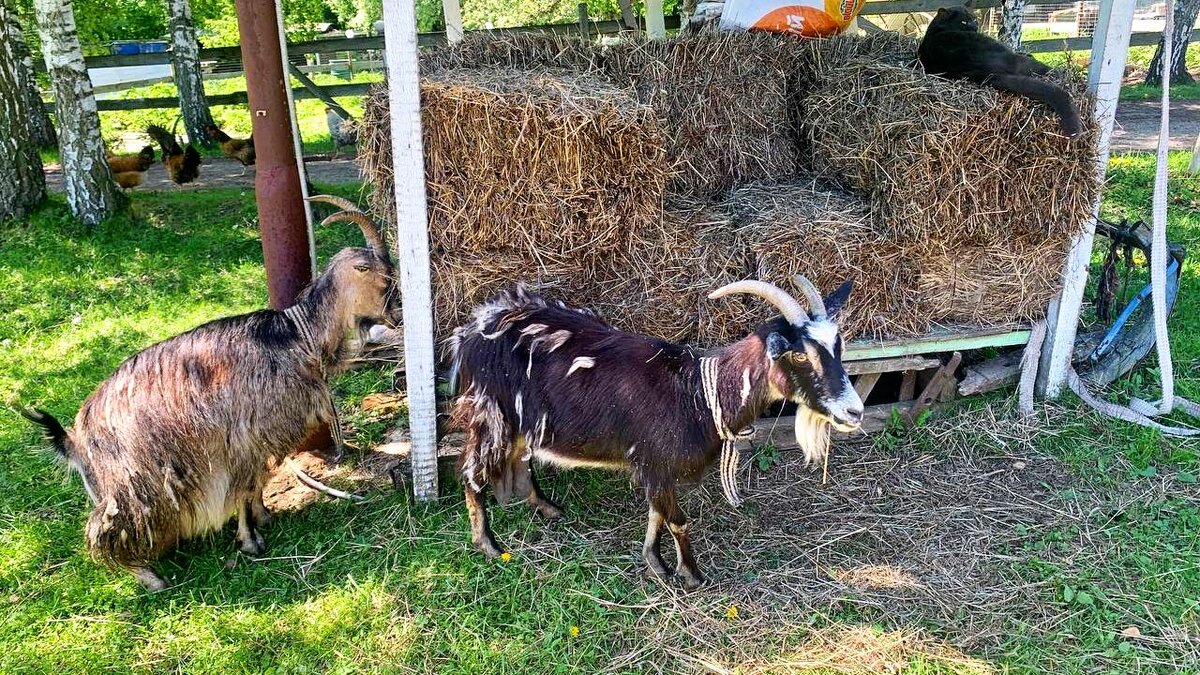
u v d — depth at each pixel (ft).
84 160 27.43
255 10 12.96
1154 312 14.98
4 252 25.59
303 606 11.66
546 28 31.07
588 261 13.52
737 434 11.50
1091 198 14.61
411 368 12.93
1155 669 10.43
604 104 12.69
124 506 11.23
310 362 12.44
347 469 14.80
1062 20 73.10
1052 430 15.35
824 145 16.78
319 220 27.89
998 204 14.29
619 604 11.63
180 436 11.42
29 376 18.04
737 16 18.37
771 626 11.21
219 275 23.90
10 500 13.92
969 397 16.19
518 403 11.92
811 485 14.19
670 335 14.25
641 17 32.76
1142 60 62.23
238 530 12.69
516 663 10.70
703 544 12.81
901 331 15.20
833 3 18.07
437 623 11.34
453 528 13.14
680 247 14.01
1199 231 24.79
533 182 12.73
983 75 14.08
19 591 11.97
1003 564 12.27
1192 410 15.65
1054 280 15.39
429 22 66.33
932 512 13.47
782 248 14.17
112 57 44.09
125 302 22.06
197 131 43.60
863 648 10.80
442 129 12.29
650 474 11.50
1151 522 13.01
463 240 12.96
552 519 13.32
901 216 14.28
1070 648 10.76
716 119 16.85
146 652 10.98
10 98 27.53
